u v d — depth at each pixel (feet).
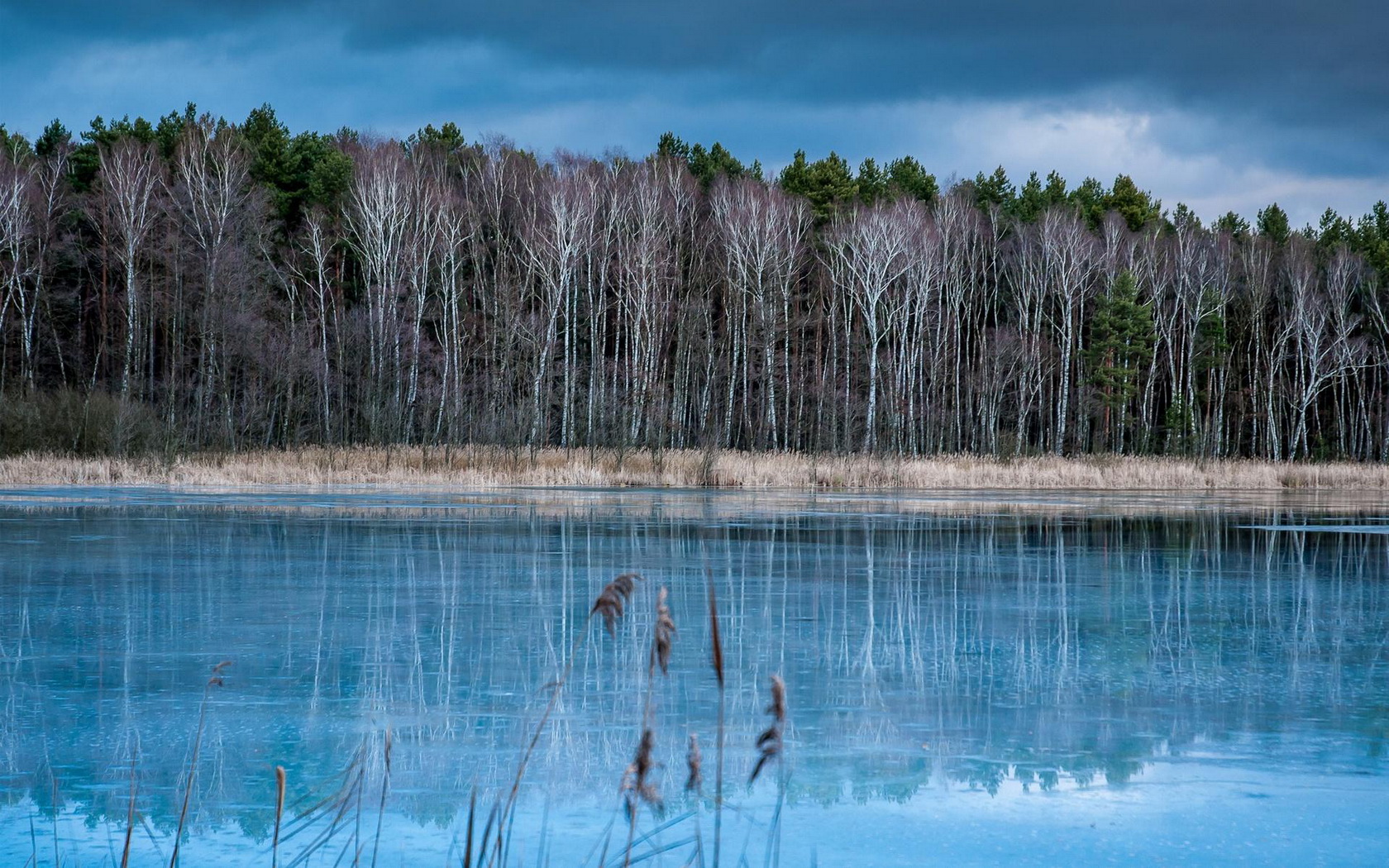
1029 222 257.14
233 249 189.37
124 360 194.90
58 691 31.40
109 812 22.61
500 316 192.13
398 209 204.74
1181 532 78.28
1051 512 96.94
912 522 83.25
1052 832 21.62
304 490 115.44
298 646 37.37
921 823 22.13
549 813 22.53
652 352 199.52
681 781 24.53
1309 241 270.87
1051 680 33.76
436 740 27.09
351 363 194.39
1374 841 21.24
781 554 62.44
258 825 21.90
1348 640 39.96
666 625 12.92
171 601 45.78
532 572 54.19
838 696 31.60
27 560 57.93
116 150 192.95
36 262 194.08
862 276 206.18
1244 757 26.30
